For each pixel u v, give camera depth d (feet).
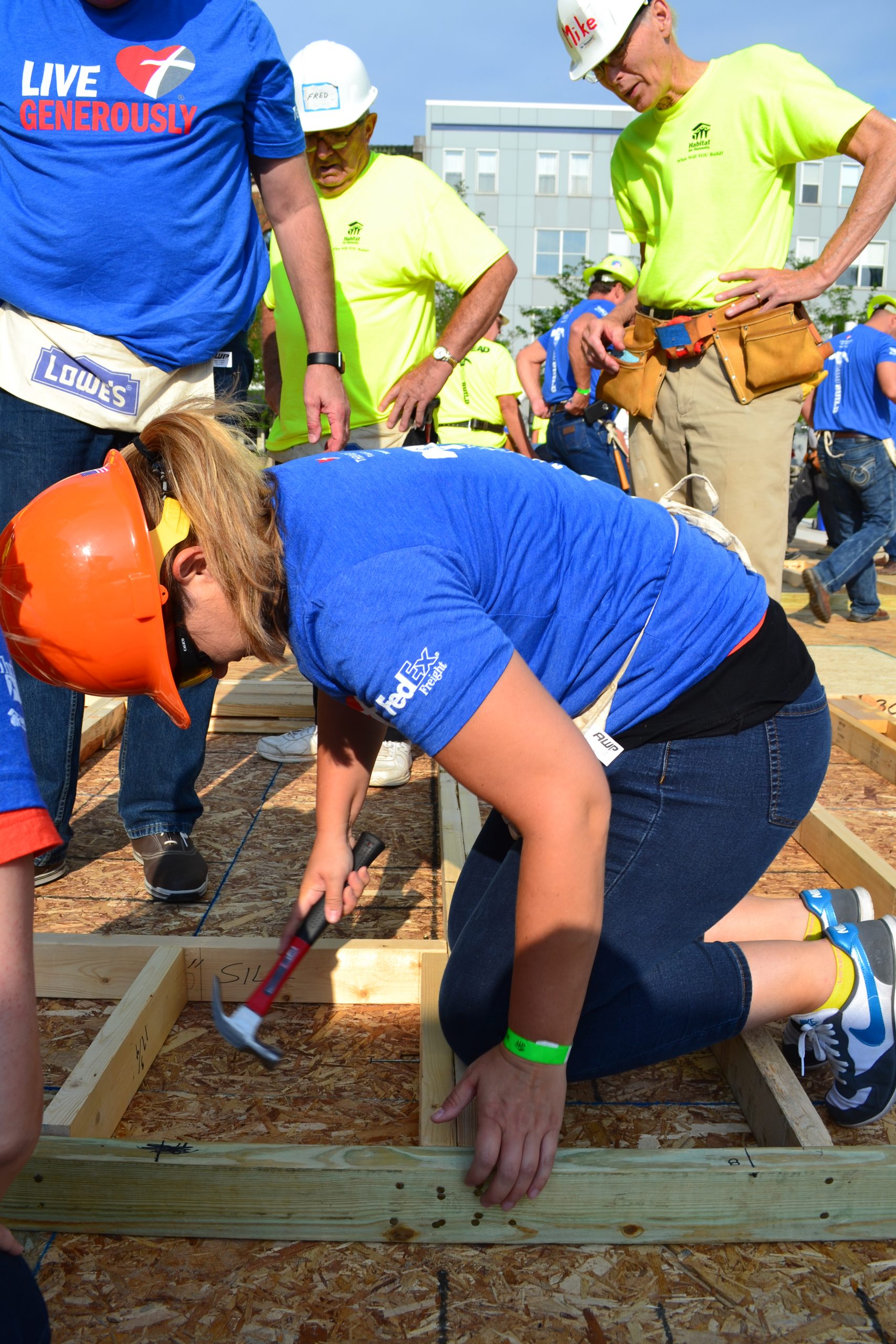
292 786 11.69
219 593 4.80
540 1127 5.00
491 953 5.68
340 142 10.90
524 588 5.20
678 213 10.97
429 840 10.25
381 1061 6.85
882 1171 5.29
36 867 8.90
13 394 7.99
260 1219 5.30
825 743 6.15
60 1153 5.25
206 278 8.19
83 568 4.57
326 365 9.48
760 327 10.49
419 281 11.66
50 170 7.63
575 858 4.59
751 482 10.91
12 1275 3.53
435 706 4.48
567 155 127.03
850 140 10.07
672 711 5.76
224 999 7.53
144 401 8.19
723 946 6.15
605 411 14.78
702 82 10.68
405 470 5.10
